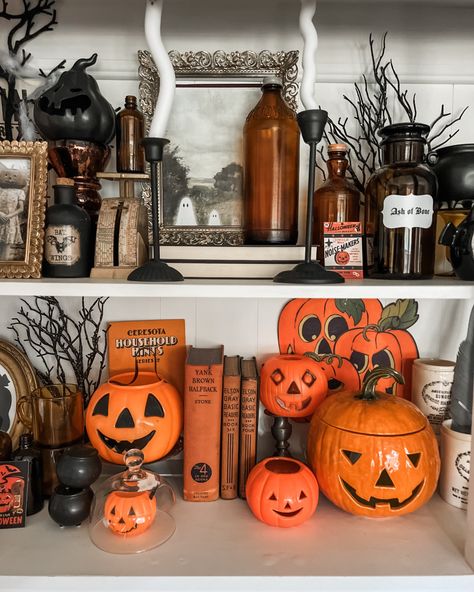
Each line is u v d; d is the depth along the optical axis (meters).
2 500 0.68
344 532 0.68
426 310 0.85
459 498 0.74
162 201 0.78
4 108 0.77
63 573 0.59
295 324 0.85
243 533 0.67
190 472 0.74
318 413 0.74
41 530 0.67
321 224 0.75
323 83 0.82
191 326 0.85
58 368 0.83
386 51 0.81
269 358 0.85
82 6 0.78
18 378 0.82
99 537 0.65
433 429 0.80
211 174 0.78
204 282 0.62
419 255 0.67
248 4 0.78
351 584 0.58
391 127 0.67
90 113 0.70
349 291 0.59
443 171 0.70
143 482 0.68
